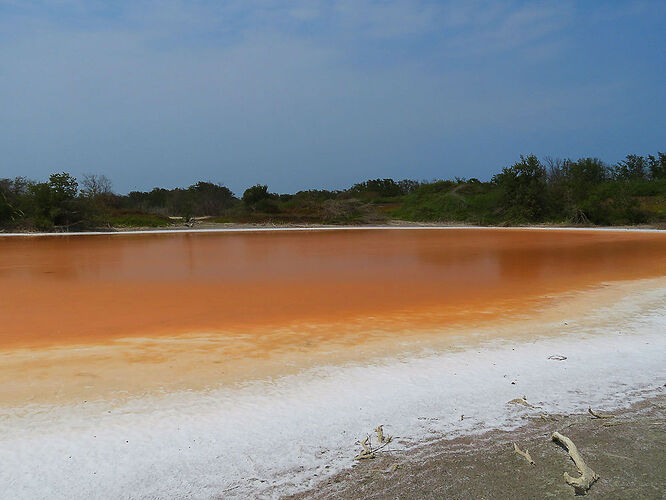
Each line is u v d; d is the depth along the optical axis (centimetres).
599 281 1108
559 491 334
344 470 360
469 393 483
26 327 747
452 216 4088
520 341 654
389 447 388
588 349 612
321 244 2177
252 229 3391
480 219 3856
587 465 361
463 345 640
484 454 378
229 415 442
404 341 661
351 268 1371
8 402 471
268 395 484
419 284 1106
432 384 506
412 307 870
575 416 435
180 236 2794
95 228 3409
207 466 365
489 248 1906
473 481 345
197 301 936
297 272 1302
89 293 1024
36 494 333
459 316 798
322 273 1280
